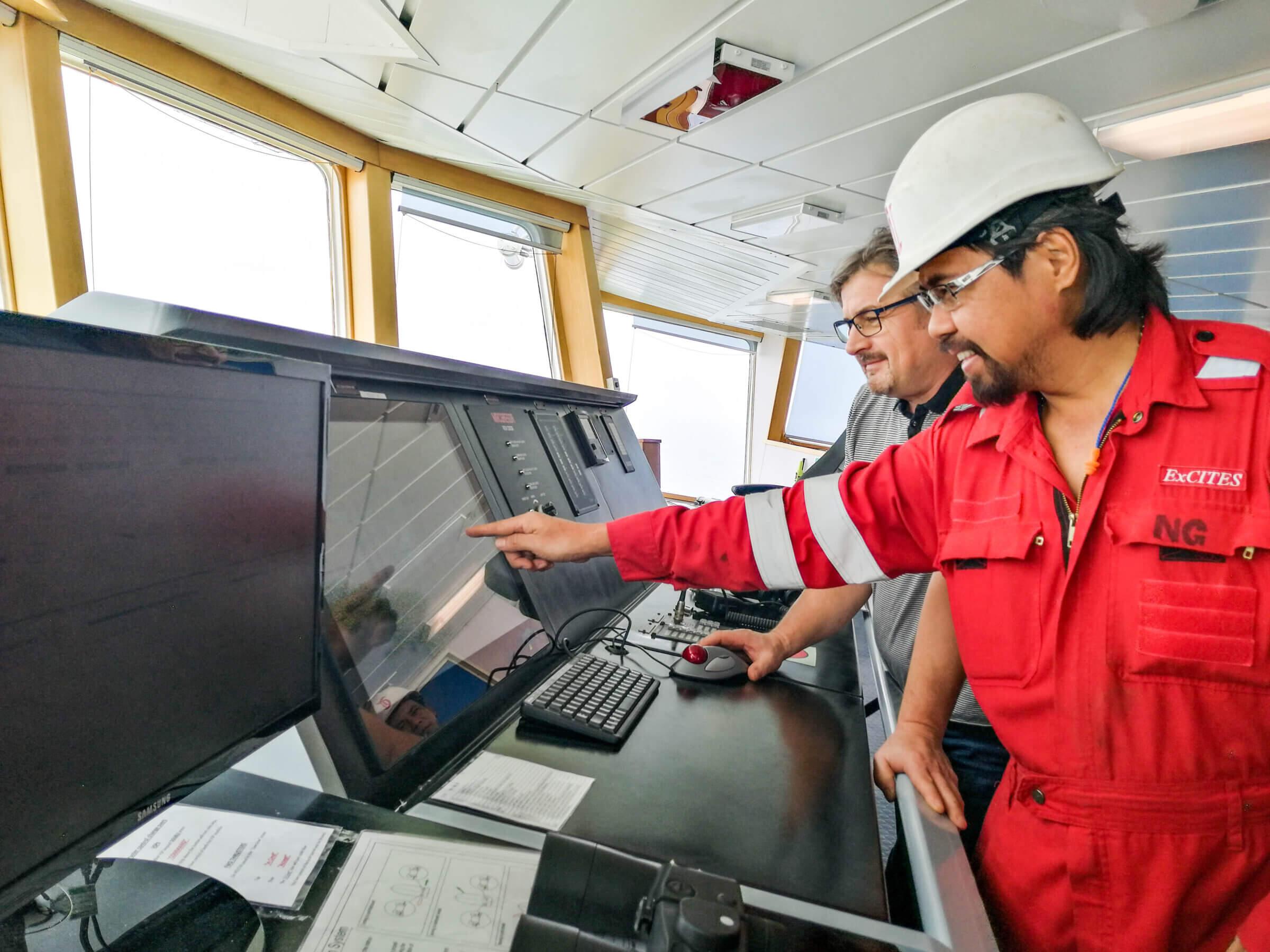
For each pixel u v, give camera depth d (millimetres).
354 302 3164
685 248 4816
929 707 1071
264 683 662
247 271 2738
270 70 2289
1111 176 732
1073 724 823
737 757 954
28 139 1838
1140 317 801
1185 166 2498
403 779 837
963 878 714
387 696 883
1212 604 738
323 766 773
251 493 627
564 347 4363
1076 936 836
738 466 8664
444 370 1264
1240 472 739
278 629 678
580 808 790
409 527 1061
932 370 1483
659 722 1028
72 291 1922
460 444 1278
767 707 1139
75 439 463
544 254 4141
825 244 4180
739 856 735
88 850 488
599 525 1162
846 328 1612
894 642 1543
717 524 1127
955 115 803
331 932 555
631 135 2740
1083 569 811
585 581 1499
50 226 1873
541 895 556
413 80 2293
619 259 5512
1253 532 719
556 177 3369
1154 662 763
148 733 535
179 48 2217
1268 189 2598
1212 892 787
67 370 453
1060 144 744
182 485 552
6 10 1769
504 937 566
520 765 872
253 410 620
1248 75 1867
